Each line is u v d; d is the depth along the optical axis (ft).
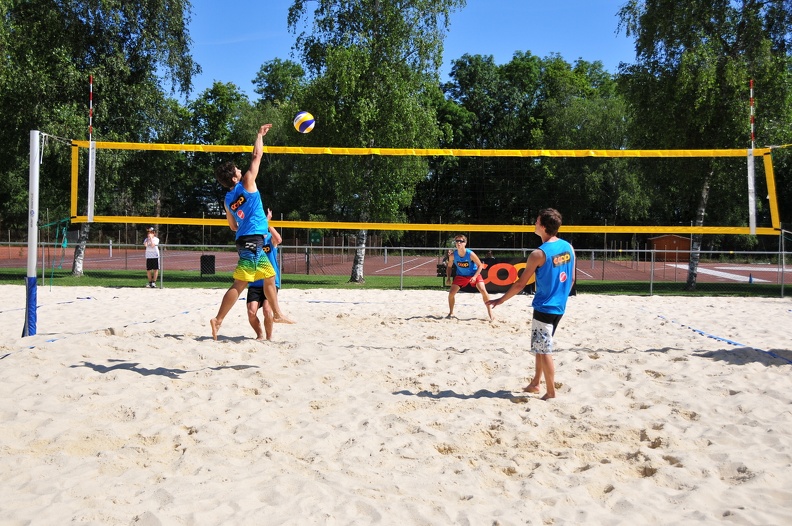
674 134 54.75
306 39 60.08
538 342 14.30
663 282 60.95
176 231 123.44
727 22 53.98
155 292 40.88
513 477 10.02
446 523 8.23
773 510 8.67
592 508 8.82
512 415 13.05
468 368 17.04
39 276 57.41
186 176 136.05
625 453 11.01
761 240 114.32
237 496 8.82
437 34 58.59
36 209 21.03
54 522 7.95
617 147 114.93
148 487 9.14
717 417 13.10
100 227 109.70
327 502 8.73
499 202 91.91
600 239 118.62
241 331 23.34
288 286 49.44
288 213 119.24
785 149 54.13
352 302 35.58
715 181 57.67
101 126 59.21
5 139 56.49
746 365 17.26
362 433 11.81
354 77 55.06
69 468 9.76
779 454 10.76
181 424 12.06
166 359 16.92
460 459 10.70
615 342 21.54
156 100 62.49
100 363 16.17
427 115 59.00
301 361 17.19
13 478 9.36
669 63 55.36
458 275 27.68
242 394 14.17
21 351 17.15
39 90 54.70
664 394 14.60
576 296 42.50
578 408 13.55
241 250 18.70
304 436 11.55
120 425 11.82
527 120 135.64
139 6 60.13
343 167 58.03
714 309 34.22
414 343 21.03
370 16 57.88
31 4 56.80
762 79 52.85
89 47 59.47
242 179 18.69
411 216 100.07
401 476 9.82
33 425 11.71
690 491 9.30
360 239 58.13
